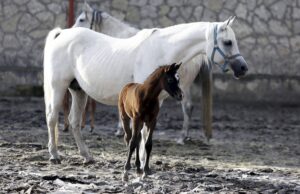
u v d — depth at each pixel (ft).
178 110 72.54
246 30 77.00
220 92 76.89
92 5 75.61
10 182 36.78
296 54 77.46
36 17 75.77
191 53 41.96
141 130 39.83
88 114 68.54
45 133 55.77
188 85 50.62
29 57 76.02
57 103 43.37
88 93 42.80
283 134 61.31
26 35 75.87
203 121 51.78
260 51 77.20
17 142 50.52
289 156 50.14
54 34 44.37
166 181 38.37
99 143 51.83
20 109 68.74
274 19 77.30
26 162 43.01
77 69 42.75
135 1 76.07
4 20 75.72
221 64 42.22
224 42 41.78
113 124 63.31
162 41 41.52
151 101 35.96
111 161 44.16
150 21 76.23
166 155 48.08
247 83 77.00
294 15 77.46
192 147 52.08
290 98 77.61
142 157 40.16
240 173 42.09
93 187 36.22
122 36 56.34
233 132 61.21
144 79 40.88
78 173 40.04
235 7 76.69
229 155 49.26
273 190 36.96
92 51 42.39
